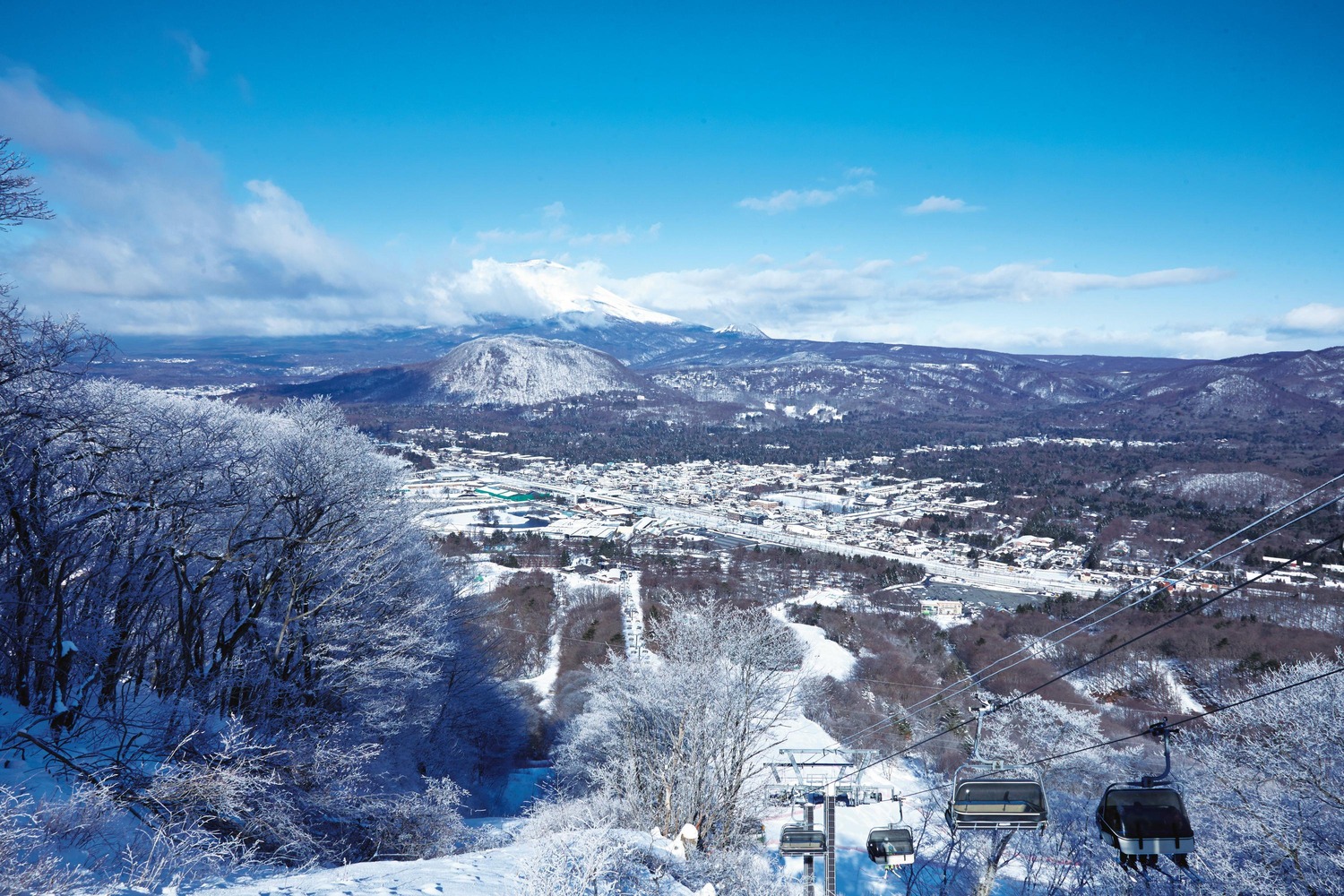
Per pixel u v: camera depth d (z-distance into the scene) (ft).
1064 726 112.98
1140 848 35.04
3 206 45.21
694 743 80.84
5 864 28.19
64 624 56.59
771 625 94.79
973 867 74.28
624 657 126.11
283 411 91.40
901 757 121.29
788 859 81.20
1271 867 59.26
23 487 53.78
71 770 42.16
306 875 36.58
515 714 134.51
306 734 66.08
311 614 71.20
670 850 54.85
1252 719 71.67
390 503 92.73
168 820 40.29
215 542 71.36
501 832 70.23
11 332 48.57
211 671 62.64
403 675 78.89
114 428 58.13
